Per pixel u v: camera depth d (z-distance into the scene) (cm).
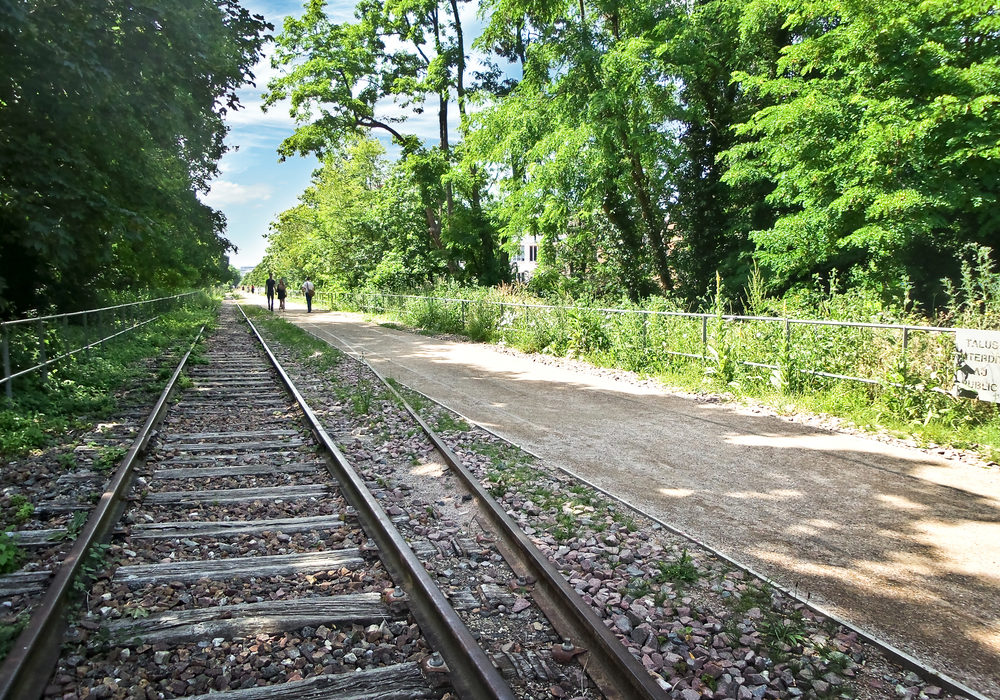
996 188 1447
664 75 2150
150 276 2344
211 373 1369
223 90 1193
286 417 930
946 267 1731
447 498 598
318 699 306
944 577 434
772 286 1902
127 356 1487
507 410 971
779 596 410
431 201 3775
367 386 1162
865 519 536
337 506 570
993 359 733
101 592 409
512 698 289
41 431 792
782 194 1759
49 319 1110
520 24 2838
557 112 2367
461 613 392
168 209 1538
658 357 1289
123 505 554
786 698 316
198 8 1022
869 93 1478
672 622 382
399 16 3425
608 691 315
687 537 496
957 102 1272
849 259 1756
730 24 2188
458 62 3562
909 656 341
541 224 2661
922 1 1375
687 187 2609
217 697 307
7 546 454
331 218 4691
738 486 620
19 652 318
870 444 765
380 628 371
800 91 1609
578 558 466
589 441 789
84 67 865
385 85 3597
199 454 732
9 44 840
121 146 1126
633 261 2786
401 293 3425
